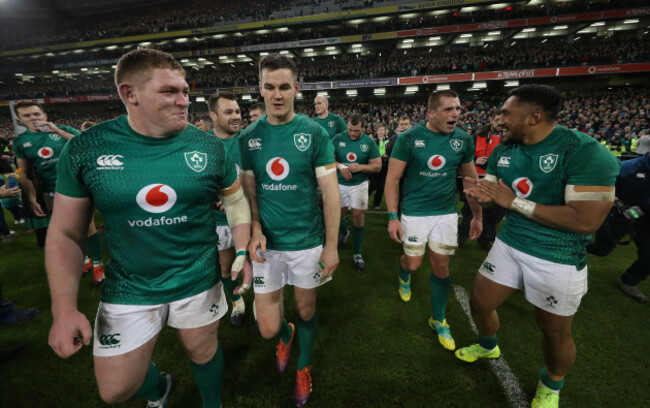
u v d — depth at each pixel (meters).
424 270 3.32
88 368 1.95
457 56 23.84
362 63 26.20
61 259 0.99
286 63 1.41
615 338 2.18
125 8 35.09
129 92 0.97
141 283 1.13
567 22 20.66
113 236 1.09
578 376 1.85
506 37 24.17
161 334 2.25
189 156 1.10
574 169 1.30
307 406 1.67
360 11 24.09
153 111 0.97
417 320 2.42
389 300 2.72
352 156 3.45
